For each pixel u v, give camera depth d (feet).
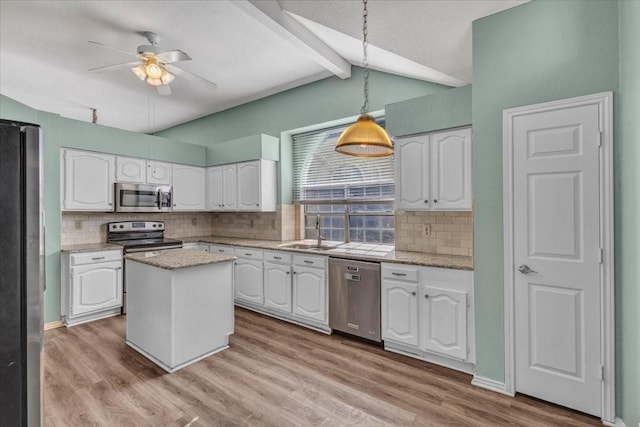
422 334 8.43
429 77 10.02
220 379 7.61
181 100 15.35
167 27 9.27
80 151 11.92
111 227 13.51
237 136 16.10
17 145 3.70
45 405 6.56
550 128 6.43
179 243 14.08
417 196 9.37
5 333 3.64
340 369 8.10
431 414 6.35
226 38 9.95
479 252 7.35
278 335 10.30
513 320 6.93
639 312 5.19
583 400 6.22
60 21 8.84
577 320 6.25
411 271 8.57
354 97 12.03
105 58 10.93
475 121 7.32
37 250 3.80
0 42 9.87
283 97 14.15
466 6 6.74
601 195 5.98
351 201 12.67
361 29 8.13
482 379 7.32
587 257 6.13
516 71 6.79
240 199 14.47
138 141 13.51
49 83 13.09
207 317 8.80
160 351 8.27
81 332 10.54
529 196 6.69
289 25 8.80
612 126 5.86
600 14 5.95
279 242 13.58
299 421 6.16
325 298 10.38
